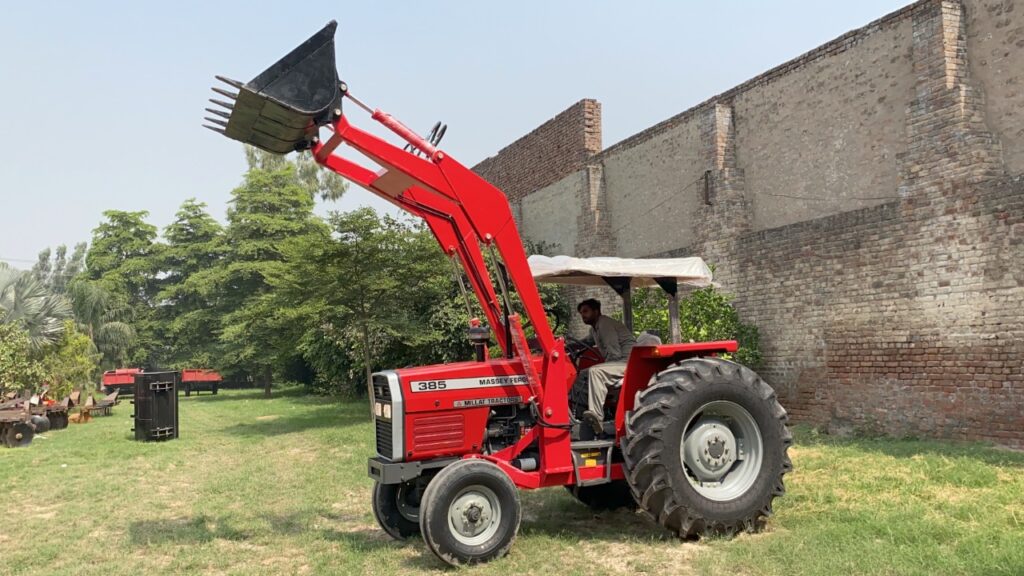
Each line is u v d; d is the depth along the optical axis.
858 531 5.23
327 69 5.07
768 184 12.47
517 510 5.22
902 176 9.95
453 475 5.05
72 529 6.57
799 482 7.09
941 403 9.32
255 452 11.57
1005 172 8.99
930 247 9.52
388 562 5.19
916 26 9.80
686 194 14.34
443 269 15.51
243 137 5.43
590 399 5.99
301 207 35.03
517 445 5.62
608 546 5.43
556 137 19.19
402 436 5.36
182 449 12.21
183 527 6.49
